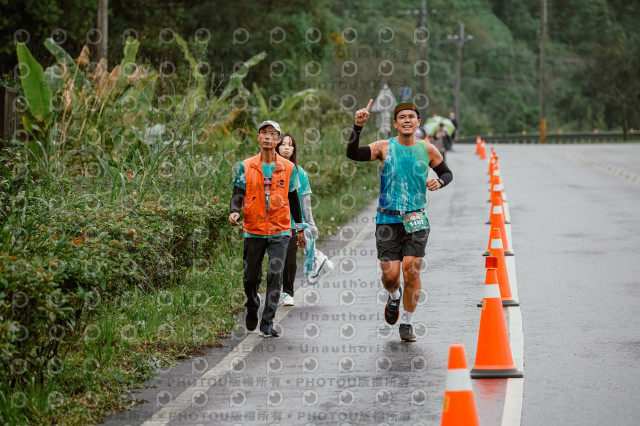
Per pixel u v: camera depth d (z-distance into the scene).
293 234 20.03
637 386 13.93
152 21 58.09
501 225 27.59
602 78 172.25
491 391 13.86
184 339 16.97
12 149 24.41
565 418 12.54
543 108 139.75
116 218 18.16
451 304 20.38
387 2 171.38
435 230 33.06
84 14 53.88
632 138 135.75
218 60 63.62
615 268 24.33
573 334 17.31
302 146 46.12
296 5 70.31
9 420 12.09
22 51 28.41
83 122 29.25
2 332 11.87
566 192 45.25
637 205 39.03
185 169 25.47
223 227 23.28
